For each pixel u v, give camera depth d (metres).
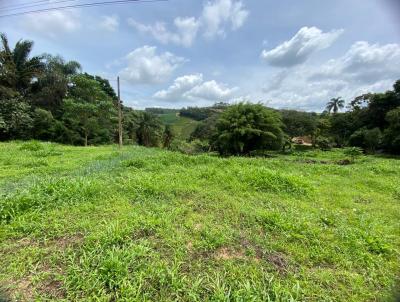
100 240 2.56
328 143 28.45
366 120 29.42
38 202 3.53
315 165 8.20
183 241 2.70
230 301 1.90
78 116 19.64
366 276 2.33
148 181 4.64
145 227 2.89
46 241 2.67
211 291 2.01
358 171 7.52
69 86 21.75
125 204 3.71
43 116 18.59
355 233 3.07
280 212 3.65
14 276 2.17
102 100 21.92
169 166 6.71
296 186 4.81
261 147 15.84
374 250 2.76
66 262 2.32
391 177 6.83
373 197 4.88
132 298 1.87
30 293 1.98
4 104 16.98
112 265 2.15
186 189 4.48
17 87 19.53
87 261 2.25
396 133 21.41
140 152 11.69
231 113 15.50
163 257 2.43
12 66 18.61
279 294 1.97
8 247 2.57
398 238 3.07
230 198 4.18
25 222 3.02
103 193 4.07
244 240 2.83
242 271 2.26
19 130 17.55
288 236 2.92
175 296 1.96
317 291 2.08
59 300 1.89
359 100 32.59
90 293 1.95
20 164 7.34
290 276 2.25
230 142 15.25
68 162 7.93
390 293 2.10
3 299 1.92
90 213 3.39
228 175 5.41
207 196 4.25
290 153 22.58
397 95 26.53
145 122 30.22
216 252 2.59
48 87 20.33
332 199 4.59
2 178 5.66
